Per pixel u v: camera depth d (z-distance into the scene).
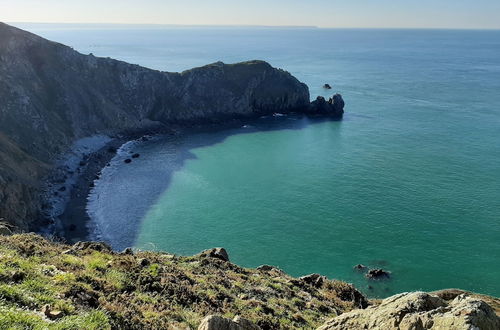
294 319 23.62
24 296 14.37
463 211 71.62
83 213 73.56
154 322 17.02
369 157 102.25
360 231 66.50
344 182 86.56
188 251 62.31
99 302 16.72
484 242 62.12
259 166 98.44
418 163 96.25
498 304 42.03
